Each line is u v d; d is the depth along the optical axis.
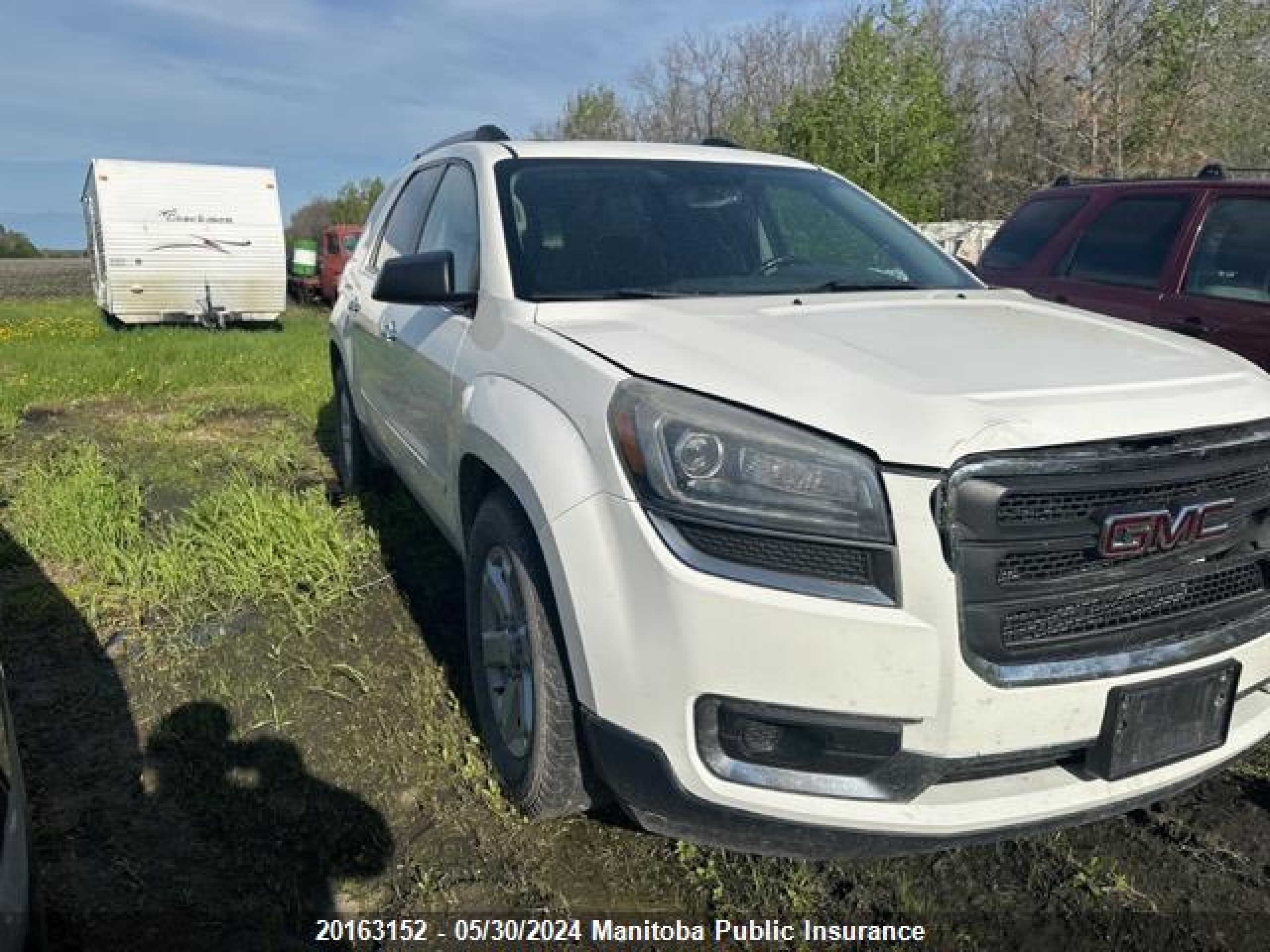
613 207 3.46
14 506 5.32
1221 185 5.54
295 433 7.61
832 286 3.37
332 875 2.57
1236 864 2.63
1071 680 2.15
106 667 3.60
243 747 3.11
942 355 2.44
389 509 5.13
